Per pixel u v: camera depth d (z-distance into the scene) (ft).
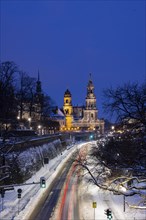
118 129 100.42
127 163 104.94
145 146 102.12
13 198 188.55
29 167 246.88
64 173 276.82
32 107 413.39
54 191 213.05
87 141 608.19
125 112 94.07
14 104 349.41
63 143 471.62
